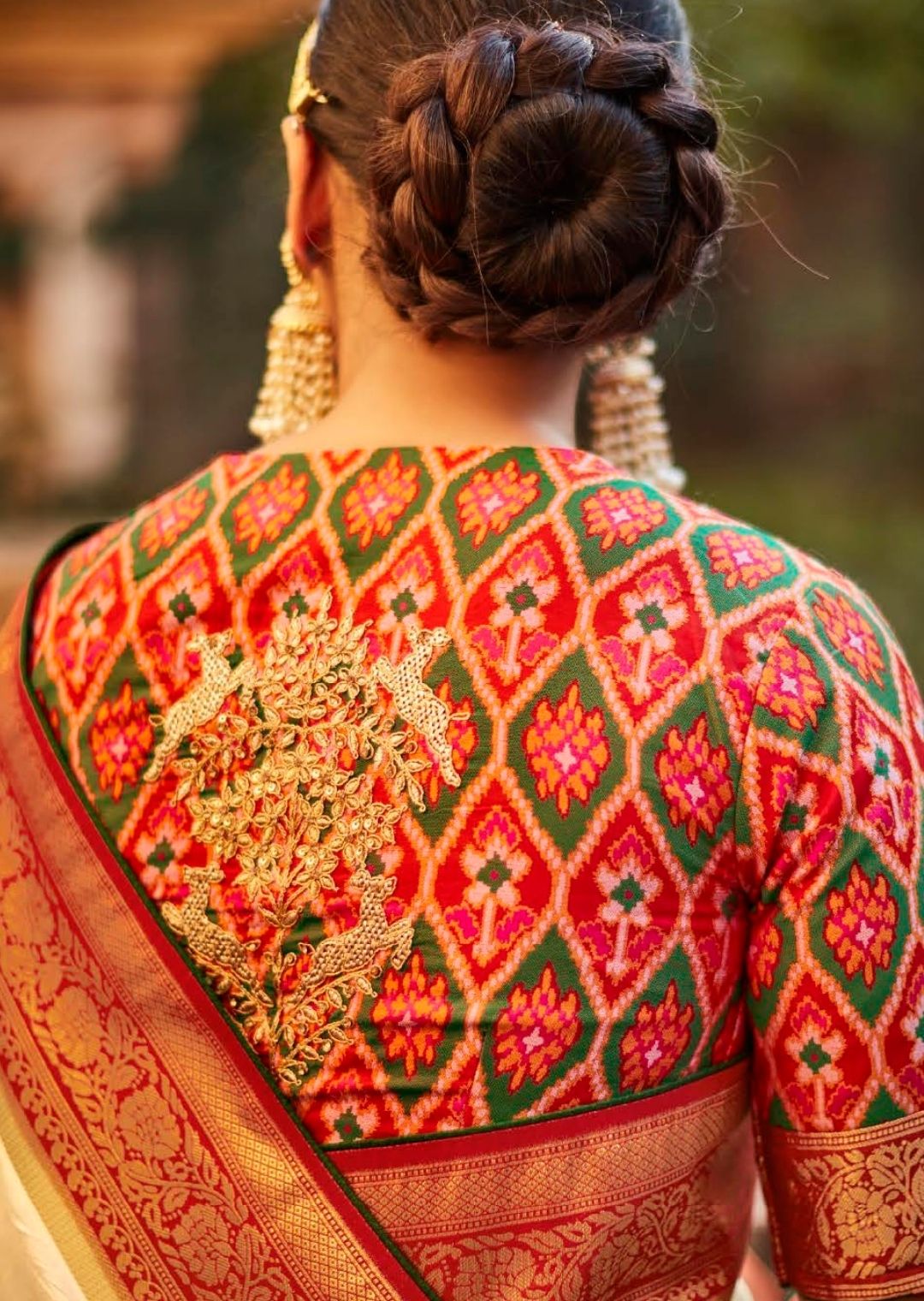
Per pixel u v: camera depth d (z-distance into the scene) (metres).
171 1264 0.80
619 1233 0.79
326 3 0.89
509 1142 0.77
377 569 0.80
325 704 0.79
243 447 9.48
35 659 0.88
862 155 9.74
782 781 0.76
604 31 0.81
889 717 0.78
